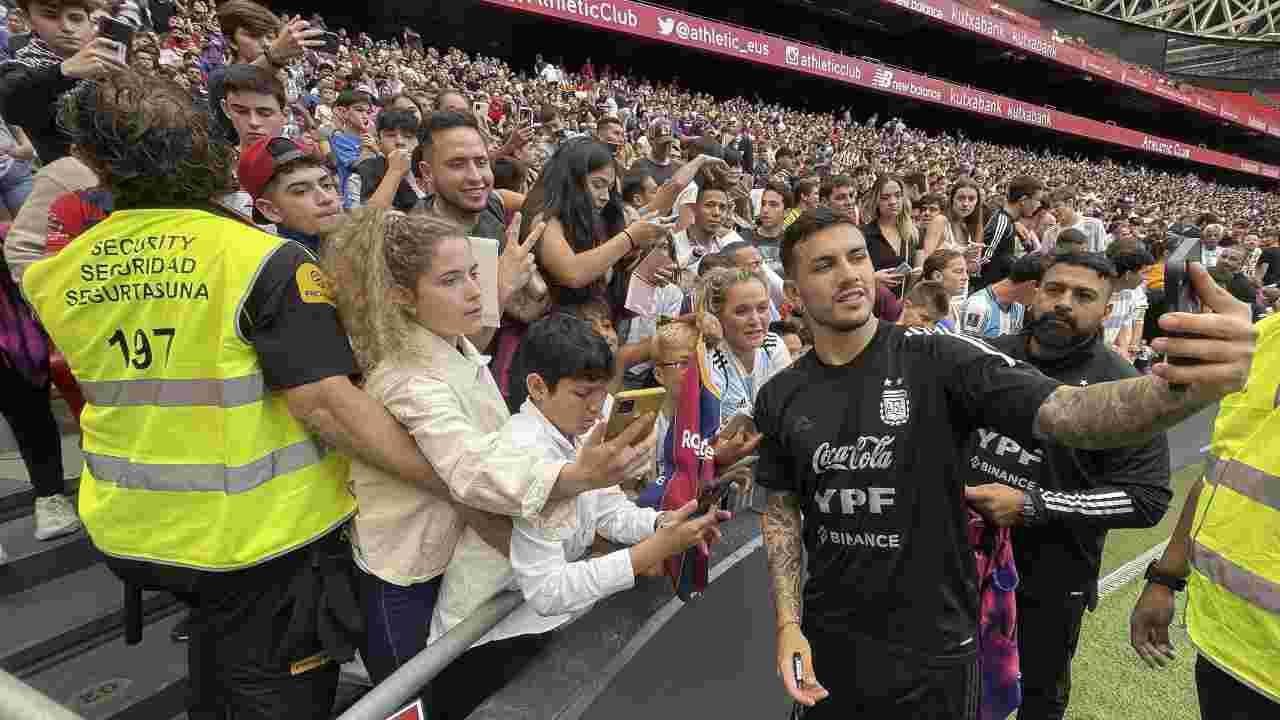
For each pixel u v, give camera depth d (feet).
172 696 6.30
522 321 7.99
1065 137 132.05
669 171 16.46
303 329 4.07
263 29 10.14
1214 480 5.44
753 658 7.73
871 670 5.23
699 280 8.34
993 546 7.03
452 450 4.17
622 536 5.85
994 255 19.11
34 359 6.82
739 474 5.88
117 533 4.23
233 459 4.05
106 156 4.01
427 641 4.81
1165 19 140.36
